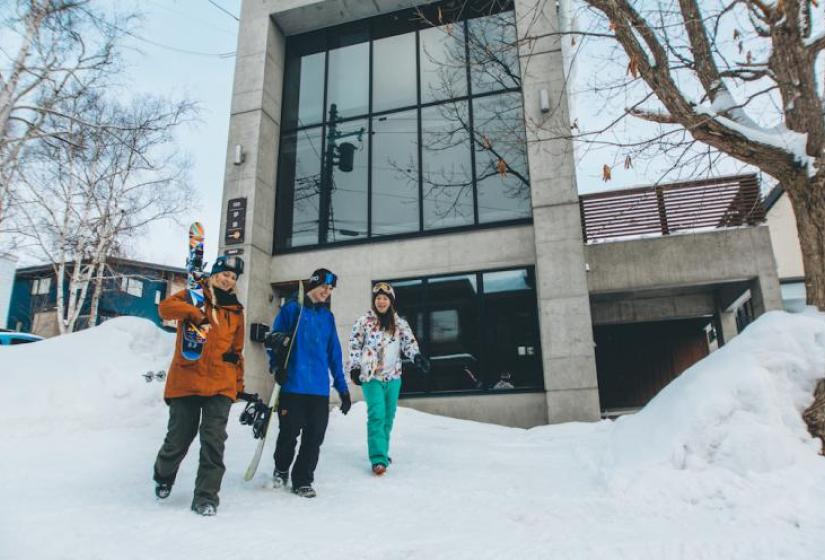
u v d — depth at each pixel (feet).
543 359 30.07
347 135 39.45
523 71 34.27
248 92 39.11
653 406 16.12
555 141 32.53
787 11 16.39
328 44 41.93
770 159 16.21
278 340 13.71
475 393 31.71
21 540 9.43
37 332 95.14
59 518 10.68
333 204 38.27
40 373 23.11
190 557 8.99
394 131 38.34
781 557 9.07
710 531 10.33
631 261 35.35
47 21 38.60
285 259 37.55
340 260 36.32
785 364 14.25
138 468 15.55
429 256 34.73
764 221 34.88
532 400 30.89
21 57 37.35
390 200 37.14
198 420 12.34
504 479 15.01
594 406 28.84
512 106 35.96
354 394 33.88
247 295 34.94
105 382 23.80
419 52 39.34
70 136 42.50
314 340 14.38
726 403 13.71
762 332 15.24
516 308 32.60
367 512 12.00
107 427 21.38
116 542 9.52
